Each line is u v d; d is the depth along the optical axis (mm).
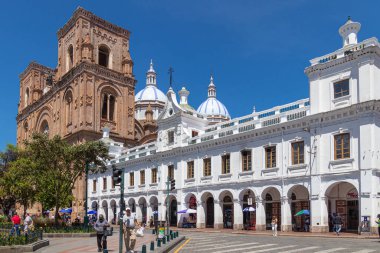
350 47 35188
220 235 34625
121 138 78812
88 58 76500
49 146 40500
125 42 86188
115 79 80375
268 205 41875
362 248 21688
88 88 74875
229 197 45406
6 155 58031
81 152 40812
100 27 82062
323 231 34406
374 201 31625
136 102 106625
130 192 59656
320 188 35125
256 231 38969
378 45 33875
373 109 32438
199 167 48156
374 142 32281
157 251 19812
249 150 42438
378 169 32312
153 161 55844
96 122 75312
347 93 34906
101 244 22875
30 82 101062
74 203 69312
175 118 52594
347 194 35594
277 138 39688
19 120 104312
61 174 40688
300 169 37156
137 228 20453
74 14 80750
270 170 39844
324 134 35750
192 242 27172
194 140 49781
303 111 37906
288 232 36312
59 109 82188
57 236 33438
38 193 42000
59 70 87125
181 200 50031
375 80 33188
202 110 93000
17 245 21797
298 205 39438
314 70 37219
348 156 33938
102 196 65875
